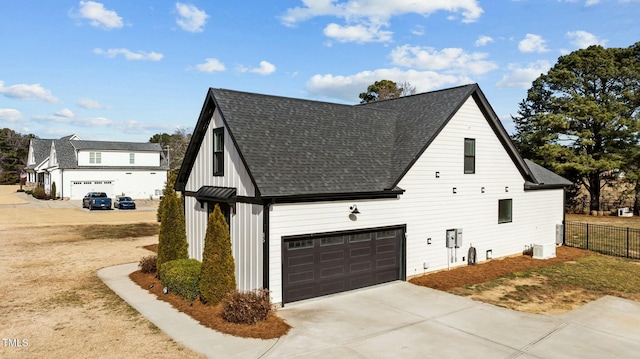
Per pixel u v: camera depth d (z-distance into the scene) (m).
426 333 9.96
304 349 8.91
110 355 8.48
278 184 11.79
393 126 17.84
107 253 19.72
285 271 12.02
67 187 49.66
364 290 13.60
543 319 11.03
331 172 13.35
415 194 15.17
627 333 10.12
